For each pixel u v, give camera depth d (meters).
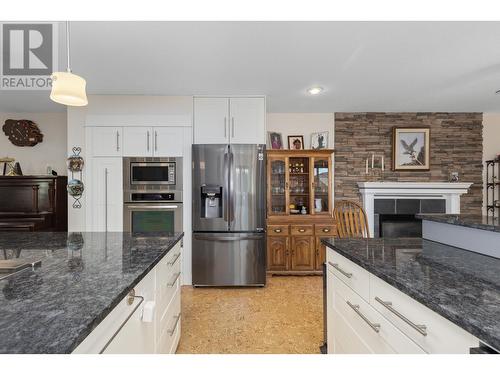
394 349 0.94
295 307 2.54
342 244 1.50
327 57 2.25
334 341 1.50
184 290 2.95
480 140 3.99
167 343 1.51
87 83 2.77
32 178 3.30
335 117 3.95
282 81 2.76
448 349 0.72
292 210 3.69
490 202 3.98
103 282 0.92
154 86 2.87
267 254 3.42
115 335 0.85
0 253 1.32
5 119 3.77
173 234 1.81
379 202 3.86
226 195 2.96
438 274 0.97
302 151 3.60
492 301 0.75
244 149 2.97
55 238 1.69
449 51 2.15
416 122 3.97
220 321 2.27
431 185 3.79
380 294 1.03
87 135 3.06
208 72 2.53
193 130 3.14
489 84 2.86
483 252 1.25
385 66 2.42
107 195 3.06
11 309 0.72
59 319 0.67
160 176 3.08
